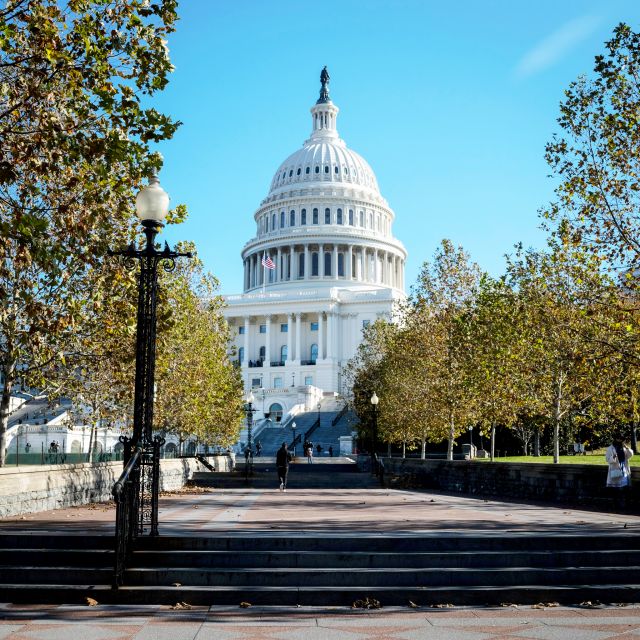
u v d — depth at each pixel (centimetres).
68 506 2323
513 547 1338
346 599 1152
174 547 1320
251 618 1055
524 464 2995
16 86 1523
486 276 4662
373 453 4775
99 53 1488
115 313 2208
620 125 2223
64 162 1504
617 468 2255
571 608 1126
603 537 1355
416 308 4988
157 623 1022
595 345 2562
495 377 3431
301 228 15238
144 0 1578
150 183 1447
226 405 5784
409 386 5216
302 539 1328
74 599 1155
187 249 4612
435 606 1134
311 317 14038
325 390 13125
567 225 2366
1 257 1522
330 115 17400
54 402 2720
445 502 2745
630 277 2283
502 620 1045
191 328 4412
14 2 1463
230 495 3441
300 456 8244
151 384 1427
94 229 1752
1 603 1147
